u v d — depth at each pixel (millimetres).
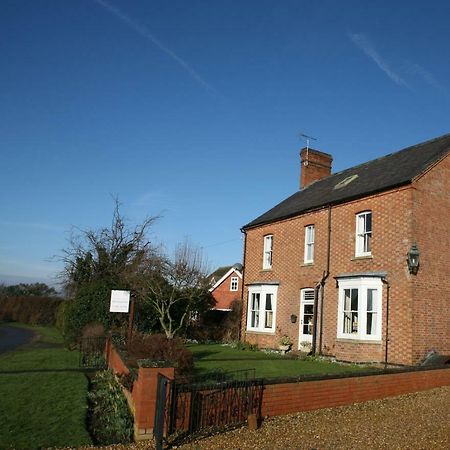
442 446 7793
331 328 19234
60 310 35500
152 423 7738
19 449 7016
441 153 18125
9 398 9898
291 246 22844
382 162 22641
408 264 16469
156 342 12141
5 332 36219
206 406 8227
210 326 31094
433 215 17484
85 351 18266
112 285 22781
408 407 10578
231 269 45969
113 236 33469
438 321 16797
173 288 27141
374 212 18422
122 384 9992
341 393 10484
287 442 7754
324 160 29281
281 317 22547
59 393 10508
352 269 18953
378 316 17188
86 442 7461
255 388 9047
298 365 15633
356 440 8023
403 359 16062
